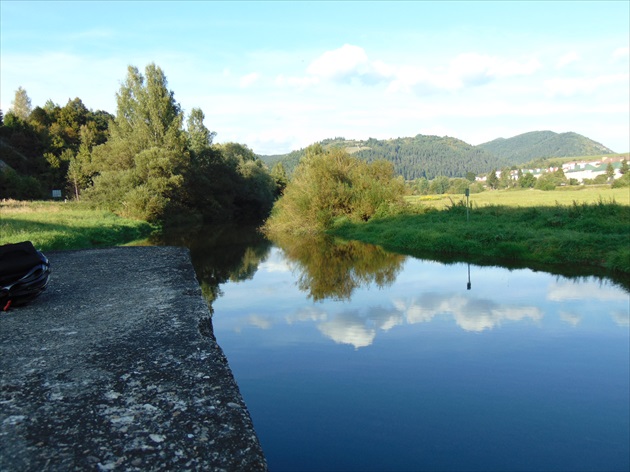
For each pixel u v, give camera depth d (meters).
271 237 28.58
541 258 15.98
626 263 13.65
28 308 6.18
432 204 34.12
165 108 44.12
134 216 34.25
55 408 3.14
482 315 9.73
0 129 68.19
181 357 4.15
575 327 8.83
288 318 9.84
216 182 49.12
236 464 2.47
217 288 13.26
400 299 11.30
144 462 2.48
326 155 34.19
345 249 21.59
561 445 4.97
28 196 52.38
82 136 73.19
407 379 6.64
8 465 2.45
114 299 6.68
